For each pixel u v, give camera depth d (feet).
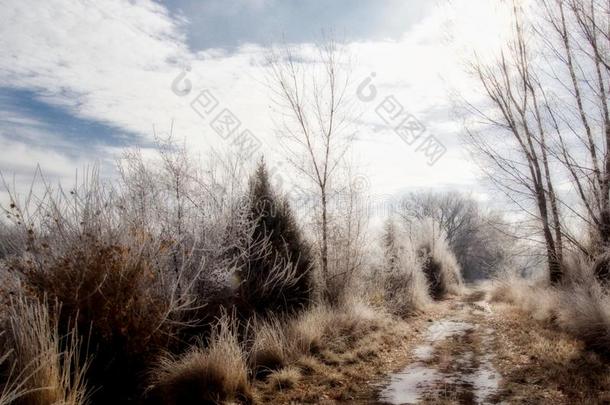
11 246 17.33
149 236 19.94
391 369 23.77
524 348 26.71
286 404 17.31
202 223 24.99
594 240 38.22
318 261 34.63
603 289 31.40
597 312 25.14
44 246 17.10
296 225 31.71
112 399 15.79
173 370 17.60
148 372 17.19
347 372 22.03
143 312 17.58
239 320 24.91
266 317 26.68
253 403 17.20
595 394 17.34
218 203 26.68
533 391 18.56
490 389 19.40
